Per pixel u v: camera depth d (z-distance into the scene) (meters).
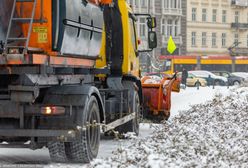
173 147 8.32
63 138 8.14
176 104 23.28
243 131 10.73
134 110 12.46
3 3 7.59
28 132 8.06
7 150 10.55
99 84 11.36
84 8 8.90
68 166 8.32
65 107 8.21
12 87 7.62
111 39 12.27
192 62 65.25
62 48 8.02
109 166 6.95
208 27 84.00
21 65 7.57
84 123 8.28
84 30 8.95
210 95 27.23
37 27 7.82
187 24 80.75
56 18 7.88
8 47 7.39
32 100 7.62
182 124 11.71
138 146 8.30
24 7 7.68
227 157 7.84
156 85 15.09
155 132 11.01
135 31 13.78
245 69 67.06
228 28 87.00
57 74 8.35
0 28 7.56
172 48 45.03
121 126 12.42
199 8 82.75
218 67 66.31
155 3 74.94
